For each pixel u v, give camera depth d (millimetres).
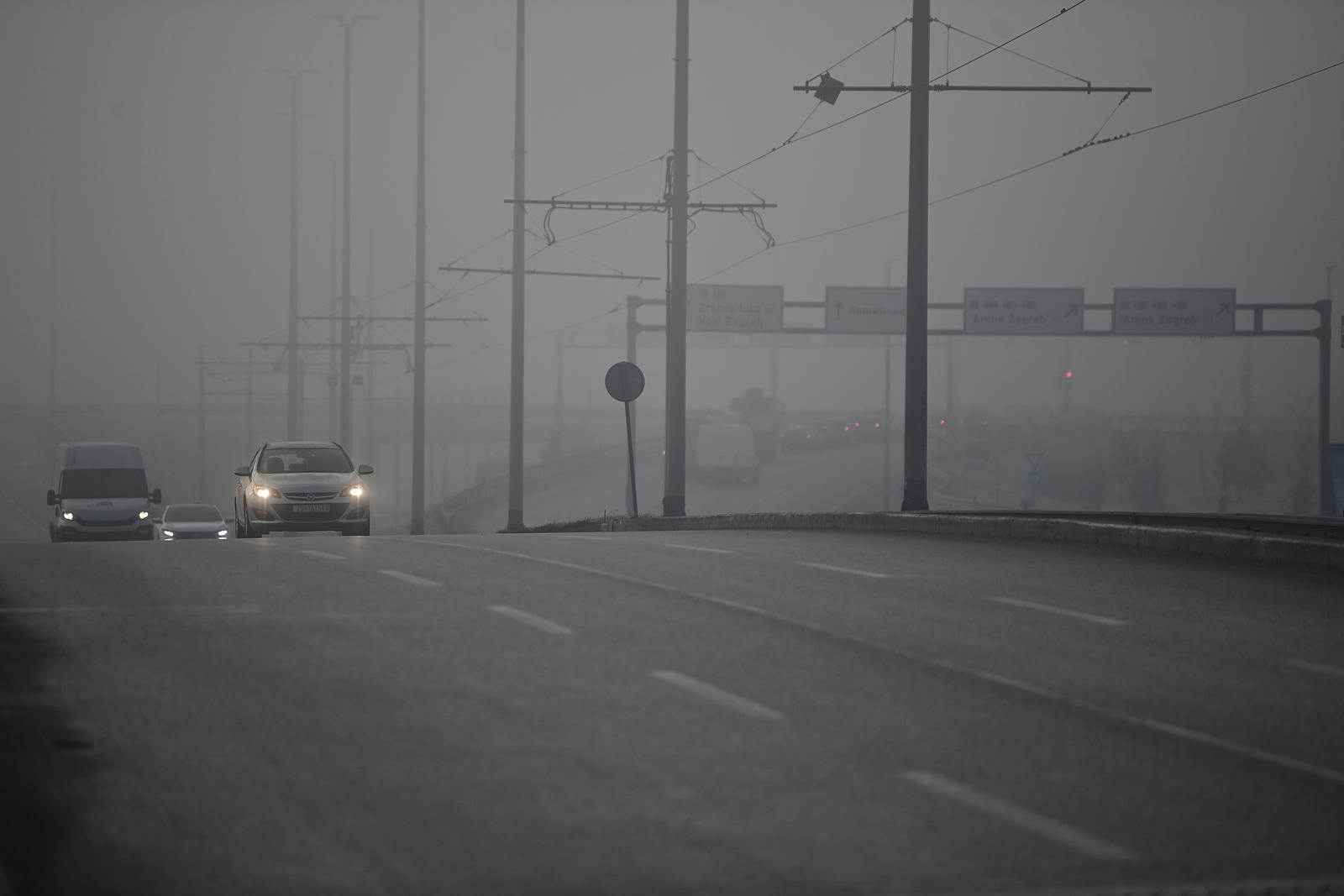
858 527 82562
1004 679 31047
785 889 17797
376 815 20531
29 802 21094
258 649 34031
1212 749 25312
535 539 71062
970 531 73688
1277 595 45125
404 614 39688
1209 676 31734
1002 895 17844
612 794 21766
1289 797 22453
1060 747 25266
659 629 37188
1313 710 28547
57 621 38344
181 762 23422
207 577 49219
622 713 27297
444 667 31812
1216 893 18062
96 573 50906
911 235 89688
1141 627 38375
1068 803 21828
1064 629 37969
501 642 35125
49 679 30297
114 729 25766
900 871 18578
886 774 23203
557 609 40750
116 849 18906
